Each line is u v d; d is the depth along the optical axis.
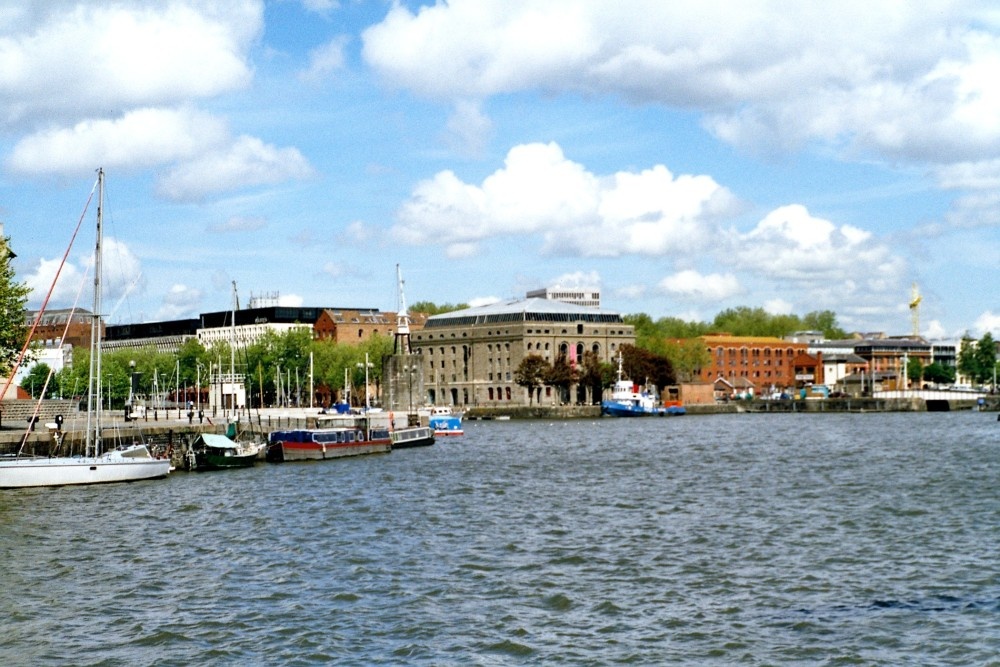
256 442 147.75
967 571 63.19
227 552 70.44
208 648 48.78
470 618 53.44
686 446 174.12
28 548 72.00
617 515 87.06
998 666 45.78
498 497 99.69
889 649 48.12
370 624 52.47
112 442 129.75
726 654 47.66
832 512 87.75
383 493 102.75
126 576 63.12
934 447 165.12
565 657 47.38
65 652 48.34
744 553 69.44
